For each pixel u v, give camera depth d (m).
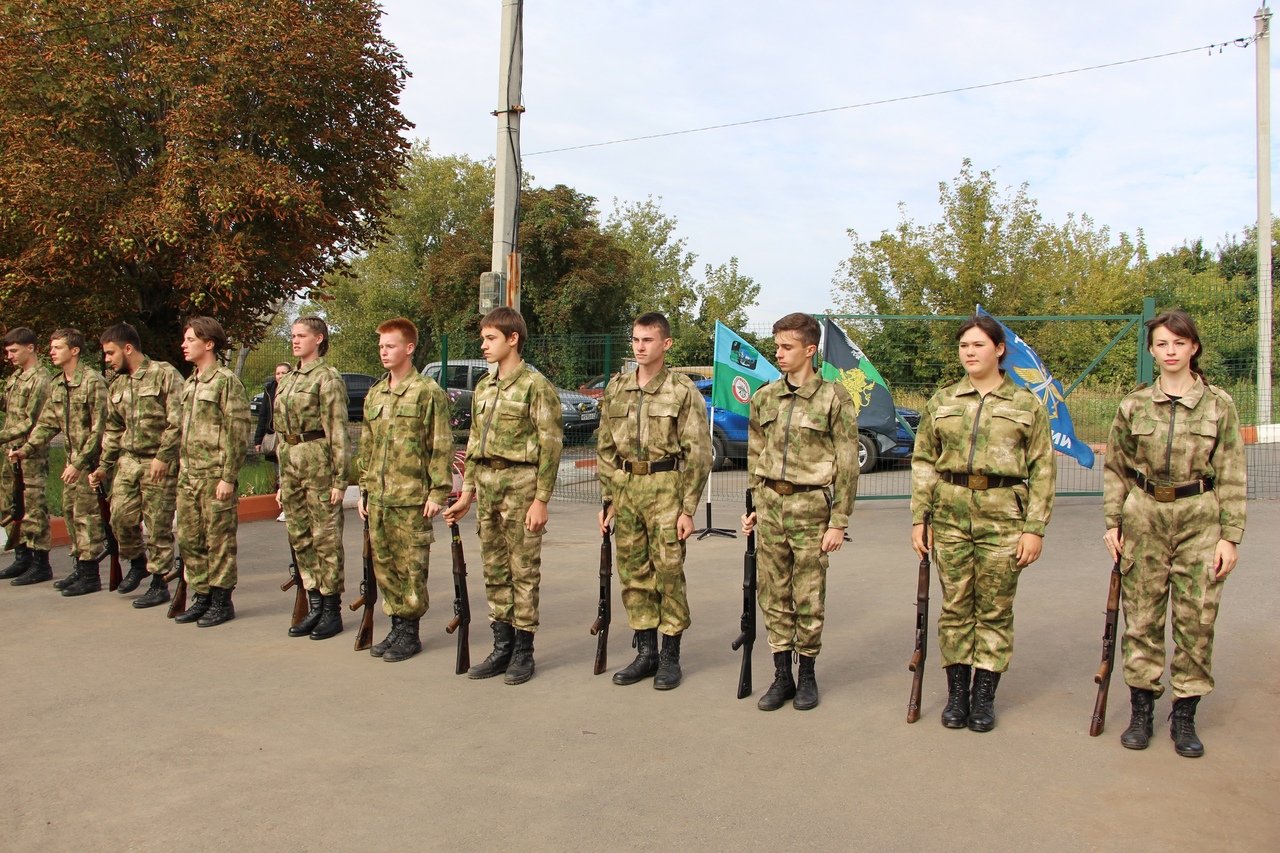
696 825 3.15
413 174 36.44
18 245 12.80
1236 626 5.41
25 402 6.82
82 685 4.61
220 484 5.59
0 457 6.94
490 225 26.47
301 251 13.73
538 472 4.67
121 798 3.38
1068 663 4.90
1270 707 4.22
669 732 4.00
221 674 4.80
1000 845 3.01
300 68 12.78
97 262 12.41
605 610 4.80
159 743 3.88
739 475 13.02
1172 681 3.81
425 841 3.06
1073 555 7.54
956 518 4.03
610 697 4.46
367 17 14.10
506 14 9.72
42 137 12.05
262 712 4.24
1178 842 3.03
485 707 4.32
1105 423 12.18
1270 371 13.15
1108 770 3.59
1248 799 3.34
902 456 11.97
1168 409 3.77
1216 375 12.79
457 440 14.73
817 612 4.28
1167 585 3.79
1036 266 22.16
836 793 3.40
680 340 21.66
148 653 5.14
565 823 3.18
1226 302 23.22
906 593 6.42
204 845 3.04
